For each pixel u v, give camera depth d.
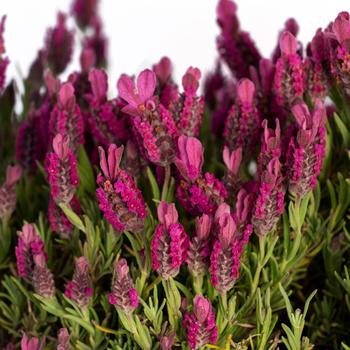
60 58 0.90
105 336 0.73
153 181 0.71
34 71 0.90
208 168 0.81
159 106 0.68
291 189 0.68
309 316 0.76
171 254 0.66
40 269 0.71
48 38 0.90
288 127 0.72
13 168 0.77
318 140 0.68
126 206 0.67
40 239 0.73
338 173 0.73
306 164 0.68
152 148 0.68
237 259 0.67
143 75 0.68
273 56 0.79
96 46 0.96
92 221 0.75
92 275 0.73
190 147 0.67
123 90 0.68
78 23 0.97
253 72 0.77
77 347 0.73
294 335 0.70
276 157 0.67
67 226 0.74
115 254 0.74
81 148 0.76
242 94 0.73
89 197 0.78
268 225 0.68
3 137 0.90
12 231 0.81
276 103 0.75
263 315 0.70
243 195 0.68
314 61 0.73
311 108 0.75
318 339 0.75
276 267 0.71
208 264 0.68
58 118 0.73
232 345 0.71
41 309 0.75
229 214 0.66
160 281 0.72
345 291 0.74
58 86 0.78
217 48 0.82
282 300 0.72
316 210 0.73
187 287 0.72
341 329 0.74
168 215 0.66
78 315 0.73
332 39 0.70
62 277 0.77
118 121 0.73
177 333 0.70
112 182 0.67
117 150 0.66
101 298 0.74
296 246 0.71
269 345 0.73
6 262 0.79
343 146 0.76
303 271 0.76
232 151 0.74
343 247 0.74
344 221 0.74
